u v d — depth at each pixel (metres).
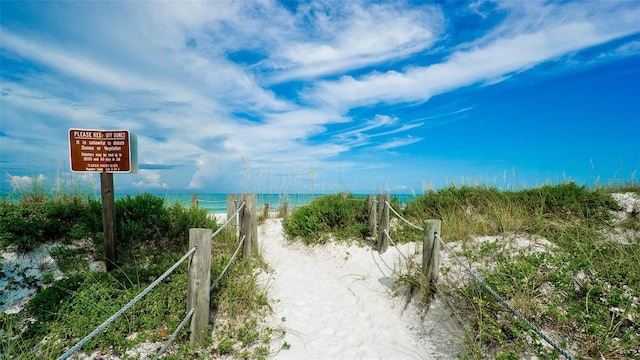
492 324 3.60
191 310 3.67
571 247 5.11
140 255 5.61
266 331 4.20
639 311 3.41
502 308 3.76
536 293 3.90
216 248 6.37
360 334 4.32
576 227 6.12
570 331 3.38
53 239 5.64
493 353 3.41
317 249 8.00
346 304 5.18
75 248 5.57
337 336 4.28
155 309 4.02
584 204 7.16
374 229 7.98
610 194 7.85
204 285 3.72
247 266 5.62
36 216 5.87
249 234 6.09
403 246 7.05
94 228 5.78
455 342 3.80
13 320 3.87
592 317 3.27
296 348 3.98
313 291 5.68
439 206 8.21
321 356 3.85
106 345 3.52
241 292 4.71
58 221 5.79
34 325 3.75
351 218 8.55
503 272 4.20
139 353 3.38
